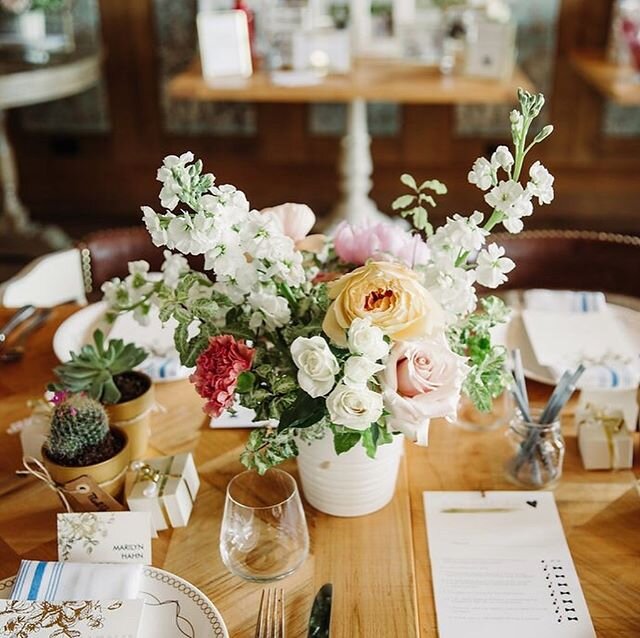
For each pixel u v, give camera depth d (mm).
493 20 3203
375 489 1131
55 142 4301
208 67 3338
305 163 4203
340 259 1153
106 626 952
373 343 877
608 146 4000
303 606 1016
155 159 4293
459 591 1037
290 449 1007
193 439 1350
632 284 1840
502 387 1127
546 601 1019
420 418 909
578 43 3850
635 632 975
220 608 1019
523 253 1871
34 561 1058
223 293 1064
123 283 1218
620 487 1213
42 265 2098
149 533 1071
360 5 3695
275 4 3580
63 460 1135
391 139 4102
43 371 1543
